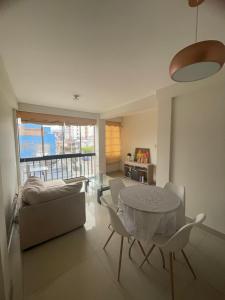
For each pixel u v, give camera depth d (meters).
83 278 1.47
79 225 2.24
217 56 0.85
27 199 1.82
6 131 2.36
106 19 1.14
